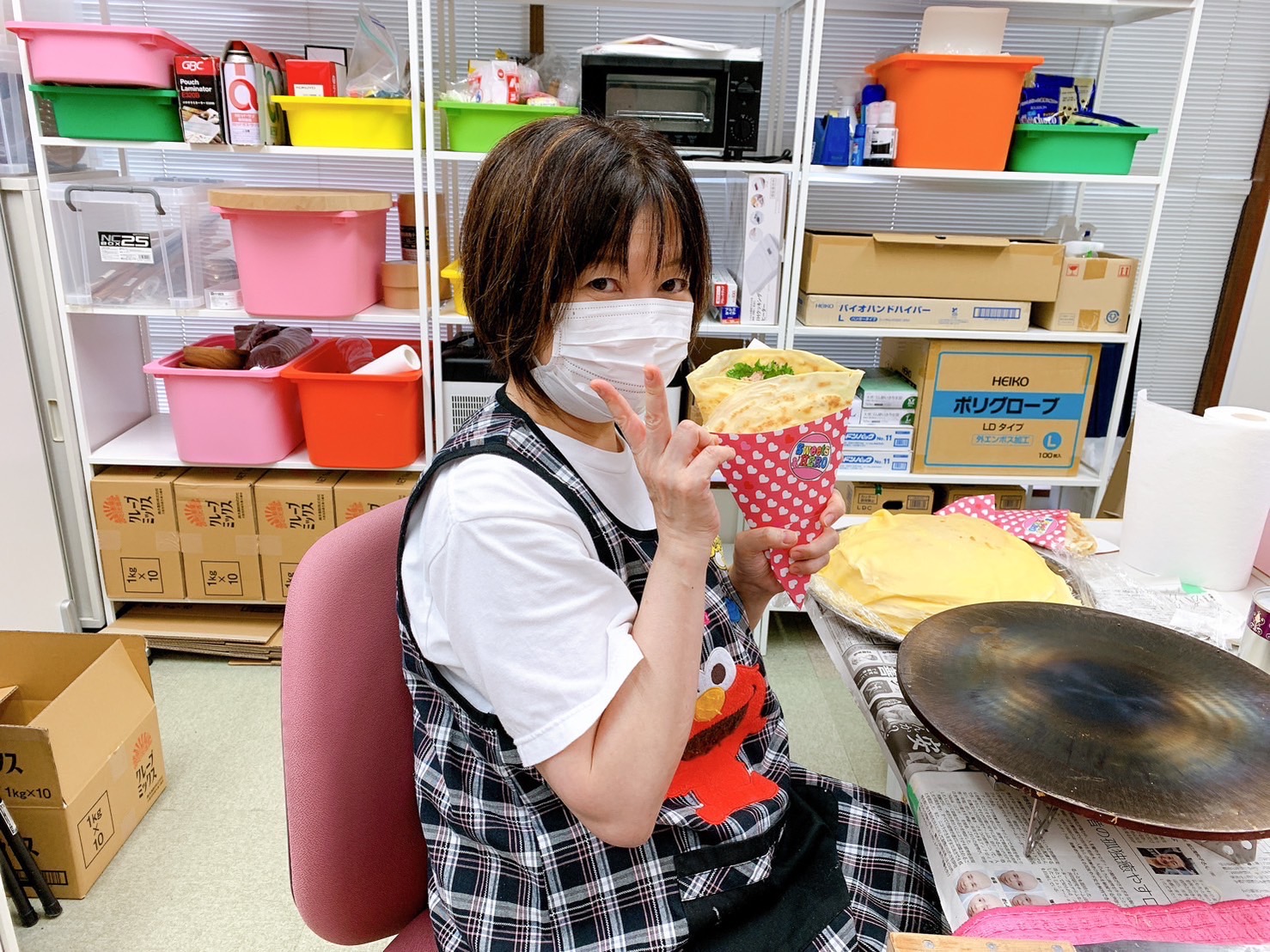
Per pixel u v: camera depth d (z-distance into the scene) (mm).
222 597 2467
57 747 1603
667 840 829
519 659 722
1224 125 2945
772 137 2828
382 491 2365
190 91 2156
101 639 1836
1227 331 3072
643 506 904
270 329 2516
